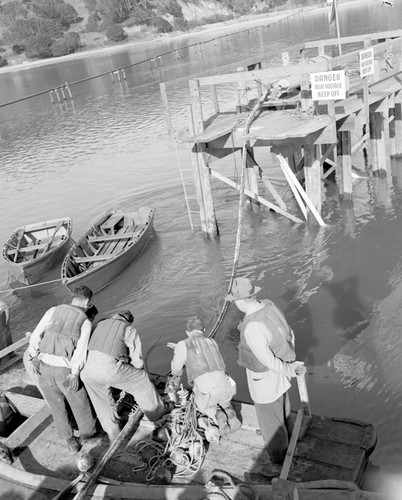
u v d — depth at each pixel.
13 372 7.17
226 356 9.27
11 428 6.55
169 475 4.81
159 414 5.42
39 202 20.69
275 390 4.44
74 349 5.00
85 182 22.19
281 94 15.51
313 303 10.46
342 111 13.47
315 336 9.38
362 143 16.08
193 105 13.34
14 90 64.19
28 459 5.37
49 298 13.25
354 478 4.50
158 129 29.72
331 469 4.60
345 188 14.82
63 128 35.34
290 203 15.77
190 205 17.50
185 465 4.92
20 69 107.75
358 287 10.70
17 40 122.25
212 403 5.05
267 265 12.40
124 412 5.75
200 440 5.05
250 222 14.95
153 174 21.48
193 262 13.32
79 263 13.85
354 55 12.66
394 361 8.30
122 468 5.03
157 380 6.11
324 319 9.84
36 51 119.38
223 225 15.16
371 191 15.40
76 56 116.00
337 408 7.56
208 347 5.09
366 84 12.97
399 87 15.27
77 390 5.14
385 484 5.99
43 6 129.38
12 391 6.71
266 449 4.97
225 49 69.88
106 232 15.97
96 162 25.11
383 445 6.70
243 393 8.23
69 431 5.32
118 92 47.84
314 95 12.11
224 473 4.63
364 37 16.84
